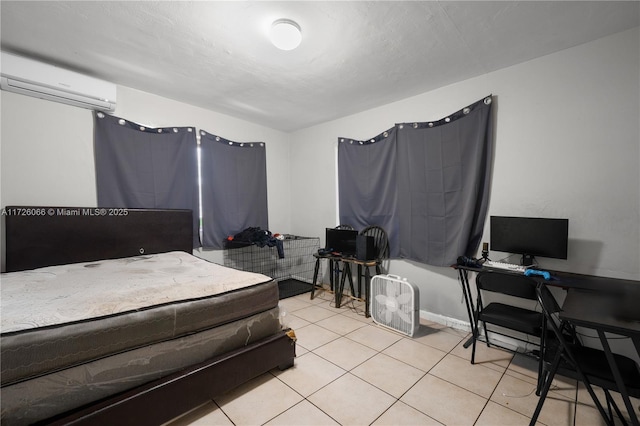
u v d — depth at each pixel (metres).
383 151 3.30
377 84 2.79
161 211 3.07
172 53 2.23
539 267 2.26
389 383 1.88
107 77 2.66
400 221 3.15
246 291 1.84
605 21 1.84
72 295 1.57
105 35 1.99
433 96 2.93
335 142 3.95
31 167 2.43
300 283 4.29
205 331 1.64
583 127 2.10
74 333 1.22
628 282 1.83
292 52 2.21
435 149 2.84
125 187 2.90
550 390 1.80
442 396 1.75
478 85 2.61
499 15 1.78
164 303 1.53
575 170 2.14
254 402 1.69
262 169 4.16
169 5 1.68
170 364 1.48
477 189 2.55
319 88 2.90
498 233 2.37
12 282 1.86
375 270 3.43
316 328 2.74
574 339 1.84
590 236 2.08
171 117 3.23
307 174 4.34
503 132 2.47
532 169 2.33
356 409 1.63
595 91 2.05
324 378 1.93
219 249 3.72
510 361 2.16
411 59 2.32
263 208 4.18
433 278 2.94
